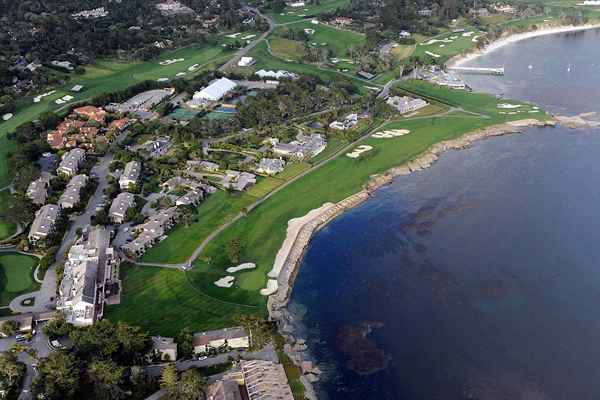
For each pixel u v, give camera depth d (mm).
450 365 146750
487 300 168875
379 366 147500
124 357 144500
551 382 140375
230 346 152250
